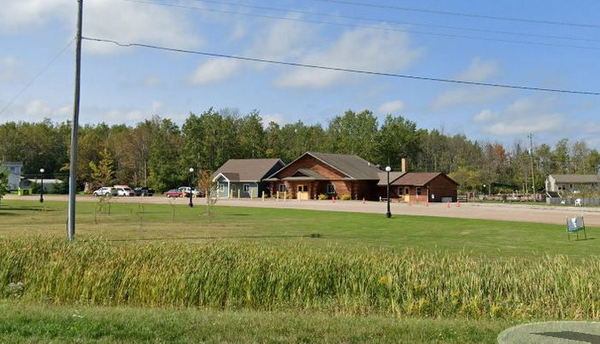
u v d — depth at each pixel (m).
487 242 20.19
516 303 9.08
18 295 9.97
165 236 22.06
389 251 13.50
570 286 9.29
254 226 28.17
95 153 99.88
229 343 6.18
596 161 120.06
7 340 6.13
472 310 8.82
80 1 17.75
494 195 89.25
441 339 6.54
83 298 9.70
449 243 19.80
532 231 24.95
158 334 6.54
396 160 98.62
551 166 121.31
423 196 66.06
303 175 70.62
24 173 110.31
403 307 9.05
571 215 36.69
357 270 9.89
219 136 93.00
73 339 6.23
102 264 10.30
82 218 33.72
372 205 52.47
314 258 10.39
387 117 104.50
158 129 99.88
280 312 8.78
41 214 36.88
